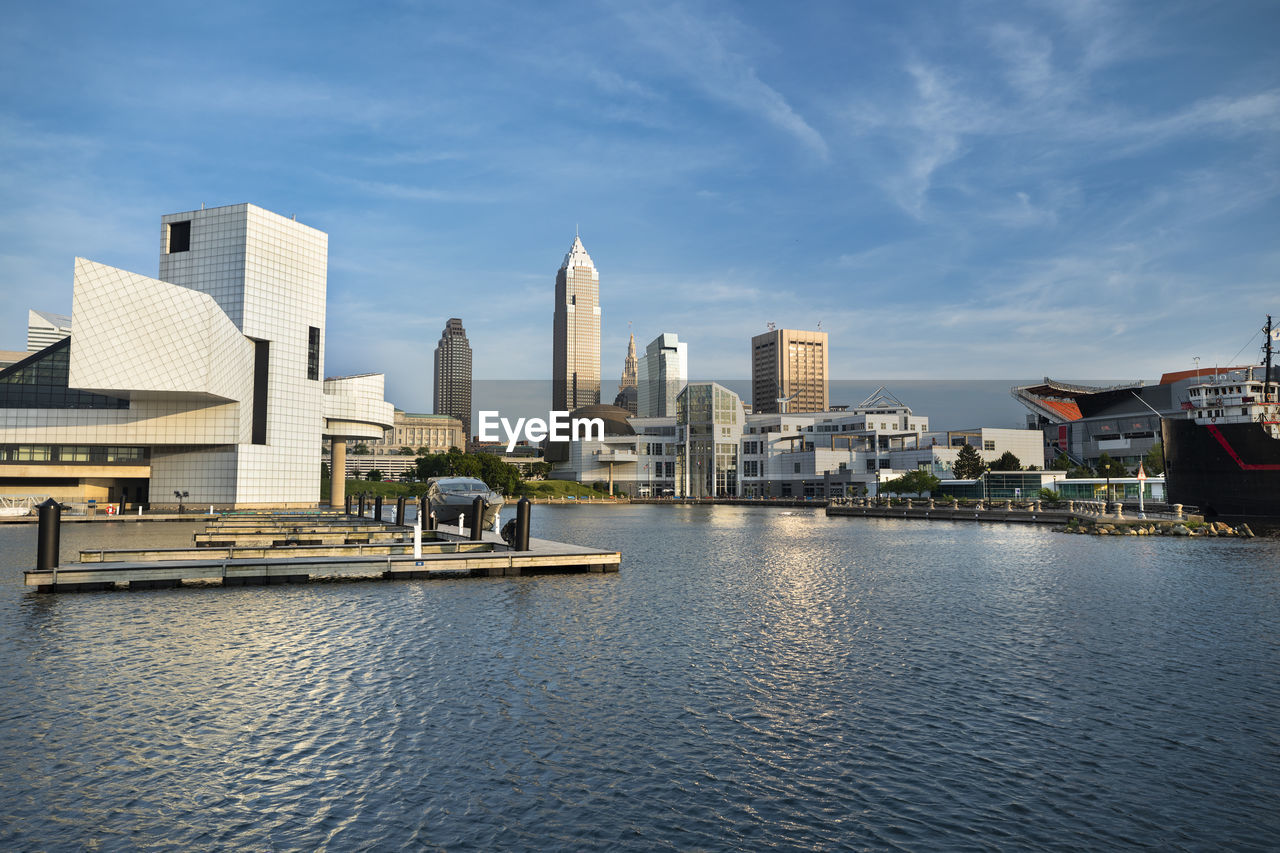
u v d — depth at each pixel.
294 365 110.94
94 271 78.44
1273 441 83.56
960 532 79.94
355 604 30.84
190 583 35.44
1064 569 44.53
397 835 11.41
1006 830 11.66
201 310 84.50
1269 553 54.03
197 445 102.06
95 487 105.25
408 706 17.44
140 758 14.25
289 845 11.09
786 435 194.75
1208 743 15.32
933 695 18.45
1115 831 11.66
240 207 104.81
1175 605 31.39
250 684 19.11
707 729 16.03
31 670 20.27
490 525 59.91
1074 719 16.73
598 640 24.33
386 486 188.25
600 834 11.46
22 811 12.05
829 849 11.05
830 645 23.77
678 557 52.31
